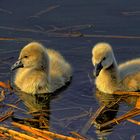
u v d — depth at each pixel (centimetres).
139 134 1448
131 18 1964
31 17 1977
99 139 1430
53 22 1958
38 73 1680
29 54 1670
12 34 1908
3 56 1811
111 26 1938
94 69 1648
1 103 1600
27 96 1653
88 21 1962
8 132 1443
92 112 1556
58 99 1638
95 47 1653
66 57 1816
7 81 1703
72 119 1522
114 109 1572
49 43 1869
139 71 1675
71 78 1730
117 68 1670
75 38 1889
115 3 2041
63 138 1416
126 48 1841
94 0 2048
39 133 1441
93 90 1670
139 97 1628
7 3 2045
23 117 1537
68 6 2033
